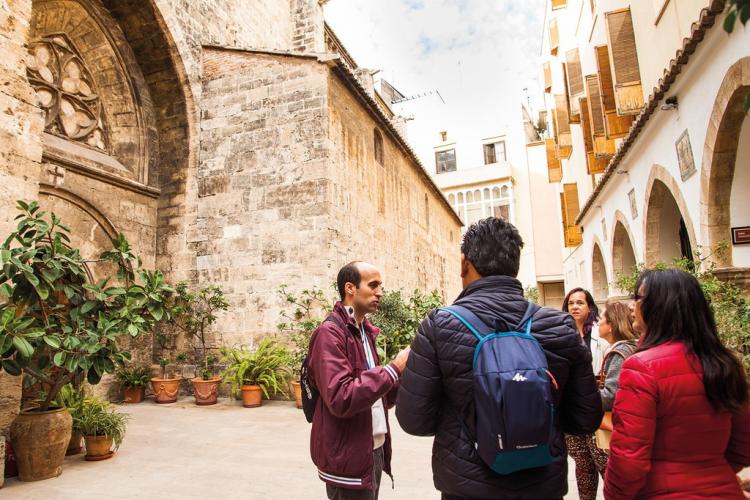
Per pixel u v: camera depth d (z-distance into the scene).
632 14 9.83
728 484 1.86
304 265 9.91
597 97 12.13
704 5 6.57
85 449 6.14
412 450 6.08
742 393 1.89
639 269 8.08
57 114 9.15
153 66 10.85
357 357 2.65
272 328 9.96
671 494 1.85
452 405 1.83
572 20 17.69
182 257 10.80
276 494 4.51
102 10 9.97
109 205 9.77
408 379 1.90
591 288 17.52
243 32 13.62
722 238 6.36
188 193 10.97
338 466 2.46
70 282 5.52
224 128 11.02
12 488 4.73
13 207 5.67
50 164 8.45
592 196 14.36
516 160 34.69
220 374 10.16
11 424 5.16
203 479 4.95
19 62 5.89
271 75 10.81
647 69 9.27
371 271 2.85
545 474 1.70
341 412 2.26
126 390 9.68
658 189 9.16
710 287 5.58
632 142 9.63
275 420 7.84
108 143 10.30
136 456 5.80
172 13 10.59
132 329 5.56
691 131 6.97
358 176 11.90
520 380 1.60
